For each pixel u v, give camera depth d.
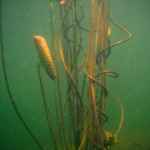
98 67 2.71
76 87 2.58
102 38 2.63
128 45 25.55
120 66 27.92
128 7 18.00
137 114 20.70
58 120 2.74
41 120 23.28
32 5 16.06
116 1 16.50
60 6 2.68
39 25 20.56
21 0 14.79
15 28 20.09
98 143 2.81
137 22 21.83
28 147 12.00
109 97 18.17
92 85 2.57
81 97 2.73
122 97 24.72
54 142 2.71
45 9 17.28
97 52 2.67
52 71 2.49
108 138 2.88
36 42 2.38
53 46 2.55
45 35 22.47
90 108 2.65
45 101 2.64
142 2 16.50
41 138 13.41
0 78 24.33
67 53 2.72
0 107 22.81
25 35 21.55
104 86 2.62
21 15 18.08
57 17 15.96
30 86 26.16
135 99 24.17
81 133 2.78
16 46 22.92
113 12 19.75
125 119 17.09
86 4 14.04
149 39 24.73
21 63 26.08
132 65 28.77
